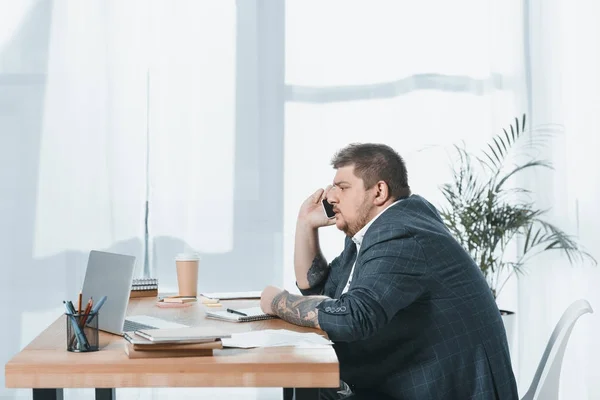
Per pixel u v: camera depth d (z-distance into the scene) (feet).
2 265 11.36
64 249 11.45
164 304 7.50
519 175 12.22
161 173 11.61
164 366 5.03
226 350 5.43
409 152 12.05
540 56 12.25
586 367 12.36
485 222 11.18
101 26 11.47
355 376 6.78
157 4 11.59
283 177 11.86
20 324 11.39
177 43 11.63
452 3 12.10
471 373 6.49
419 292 6.36
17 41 11.37
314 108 11.92
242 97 11.78
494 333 6.66
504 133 12.16
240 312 6.82
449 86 12.11
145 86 11.57
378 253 6.33
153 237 11.61
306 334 5.93
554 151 12.25
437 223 6.89
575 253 12.28
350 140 11.96
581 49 12.29
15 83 11.37
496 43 12.19
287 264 11.87
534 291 12.26
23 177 11.39
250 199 11.81
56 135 11.43
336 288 8.09
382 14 12.00
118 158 11.51
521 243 12.24
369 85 11.99
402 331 6.53
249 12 11.78
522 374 12.23
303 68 11.89
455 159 12.10
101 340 5.89
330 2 11.92
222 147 11.74
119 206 11.51
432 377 6.45
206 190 11.71
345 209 7.13
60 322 6.83
